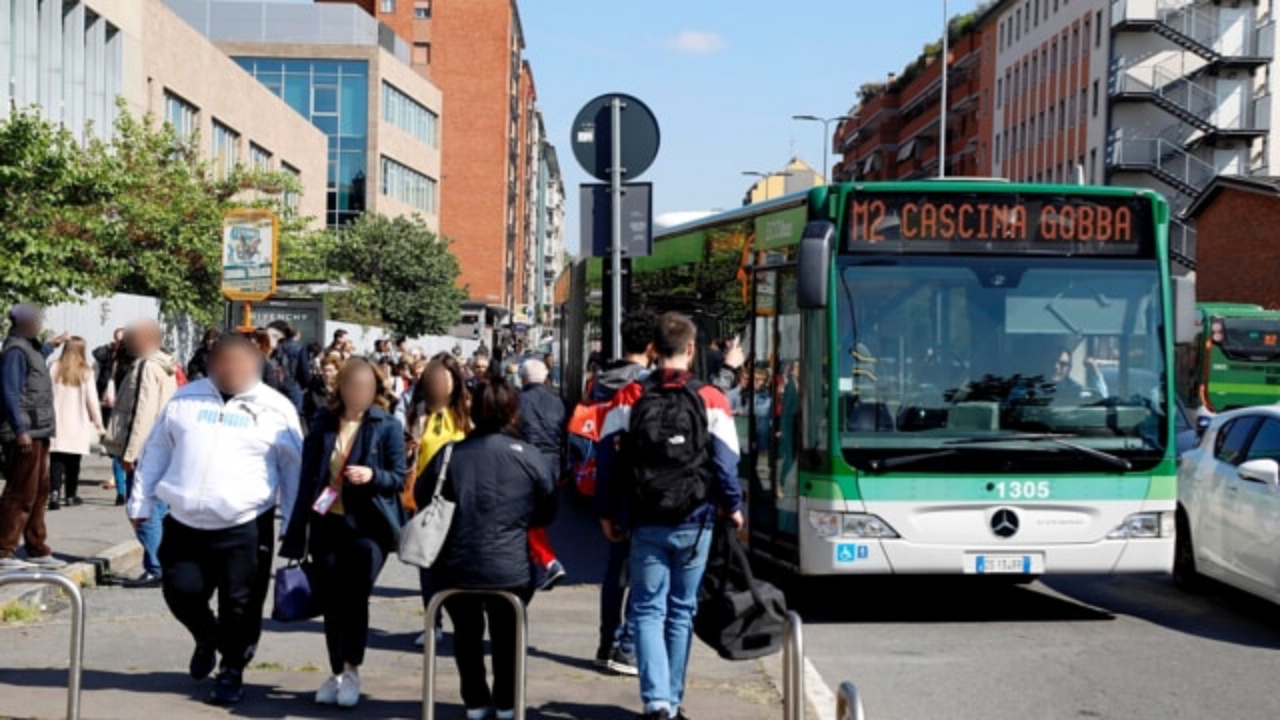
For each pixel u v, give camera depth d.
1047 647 10.72
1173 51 67.06
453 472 7.64
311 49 76.38
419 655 10.20
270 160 53.69
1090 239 11.53
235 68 47.72
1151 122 67.44
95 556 13.34
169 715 8.13
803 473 11.41
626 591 9.51
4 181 20.42
